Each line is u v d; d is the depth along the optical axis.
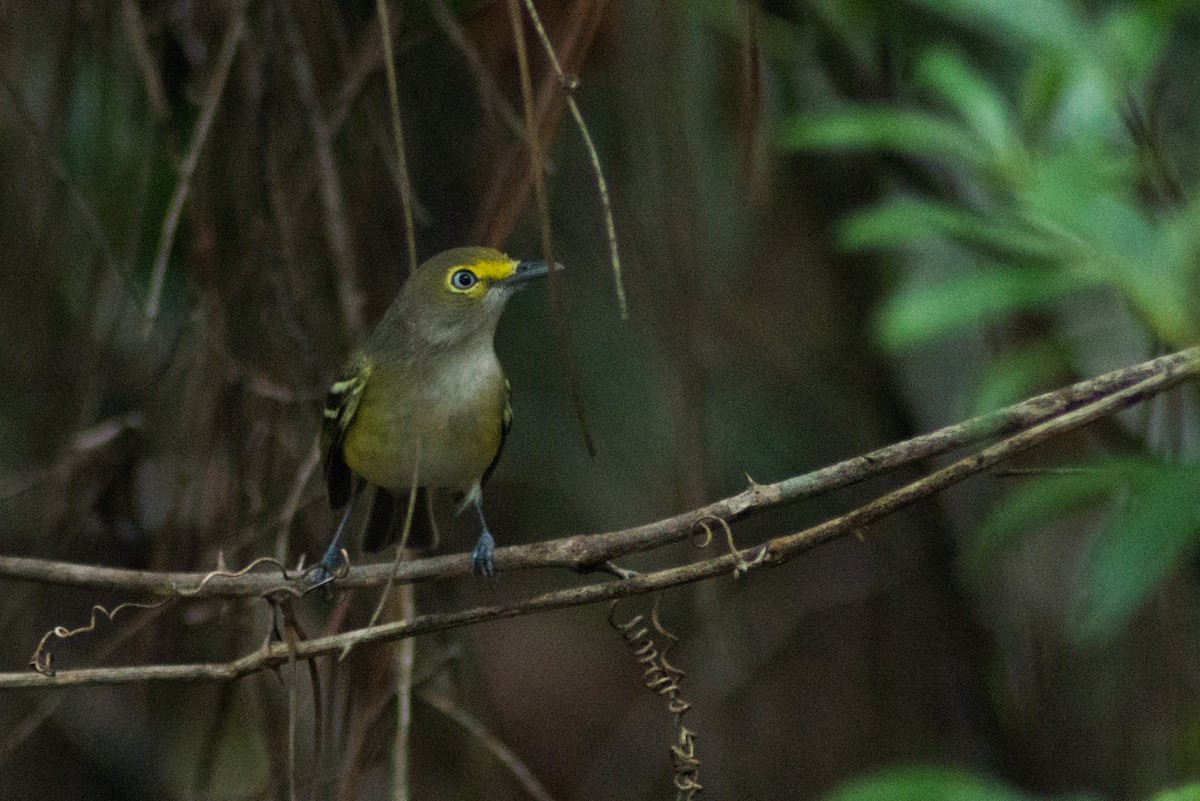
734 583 11.62
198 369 8.76
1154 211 7.91
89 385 8.98
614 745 13.44
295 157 8.71
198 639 10.27
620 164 9.55
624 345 12.67
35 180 9.70
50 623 11.97
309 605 9.56
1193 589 8.76
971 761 11.18
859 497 12.08
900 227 7.15
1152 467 5.19
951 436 6.50
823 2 10.02
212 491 8.76
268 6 8.66
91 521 10.34
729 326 11.42
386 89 9.74
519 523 13.22
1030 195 6.77
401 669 8.07
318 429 8.68
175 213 8.05
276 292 8.69
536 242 11.53
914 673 11.53
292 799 6.89
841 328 11.36
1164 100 9.66
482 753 9.70
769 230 11.27
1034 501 6.23
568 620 14.19
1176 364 6.27
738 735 11.27
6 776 11.98
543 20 8.76
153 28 9.05
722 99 10.59
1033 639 10.58
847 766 11.38
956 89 7.80
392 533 9.98
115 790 12.21
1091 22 7.76
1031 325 9.44
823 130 7.82
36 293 10.11
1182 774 8.43
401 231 9.82
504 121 8.62
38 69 9.77
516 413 12.97
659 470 12.79
